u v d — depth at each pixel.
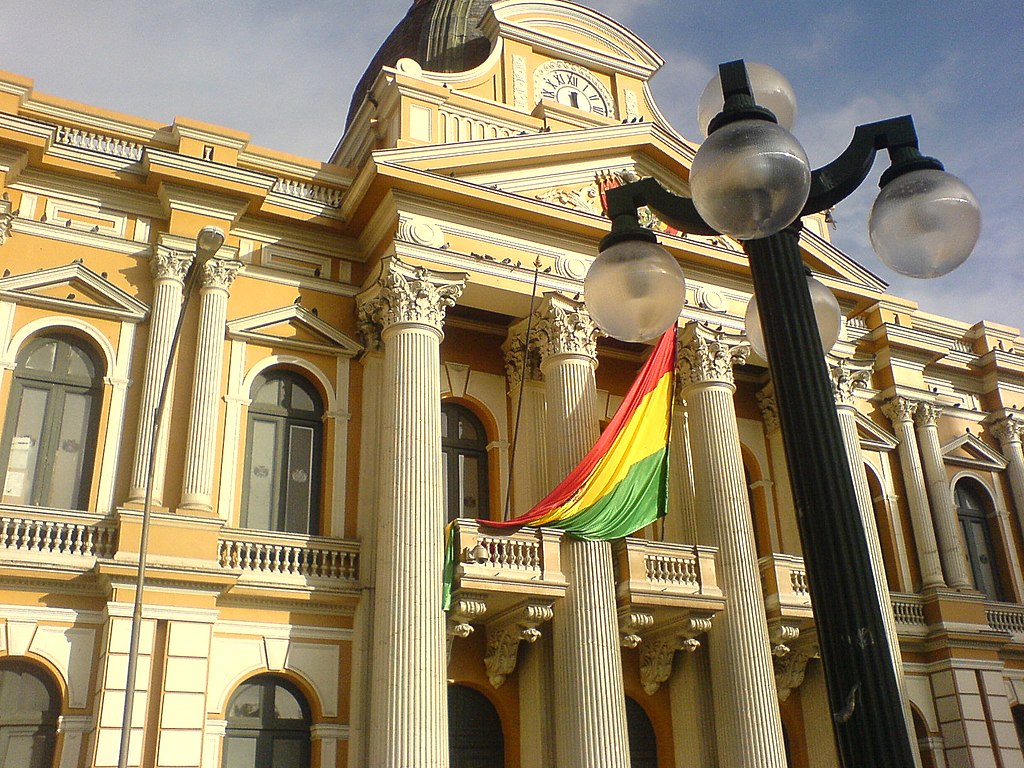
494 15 24.22
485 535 17.92
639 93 25.59
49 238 18.41
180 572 16.28
